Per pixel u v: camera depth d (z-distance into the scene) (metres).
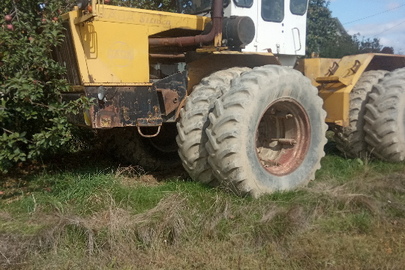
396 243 3.64
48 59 4.55
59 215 3.86
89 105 4.26
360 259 3.40
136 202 4.26
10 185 5.10
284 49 5.93
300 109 4.91
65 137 4.64
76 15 4.43
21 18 4.66
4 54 4.34
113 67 4.61
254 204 4.22
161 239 3.63
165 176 5.70
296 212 3.99
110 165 6.01
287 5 5.88
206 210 4.02
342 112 5.99
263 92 4.44
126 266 3.32
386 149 5.84
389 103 5.75
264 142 5.24
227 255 3.46
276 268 3.31
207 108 4.60
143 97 4.61
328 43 14.55
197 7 6.00
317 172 5.53
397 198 4.57
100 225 3.73
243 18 4.87
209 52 4.82
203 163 4.59
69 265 3.33
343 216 4.14
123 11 4.66
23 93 4.17
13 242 3.48
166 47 5.18
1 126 4.93
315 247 3.56
